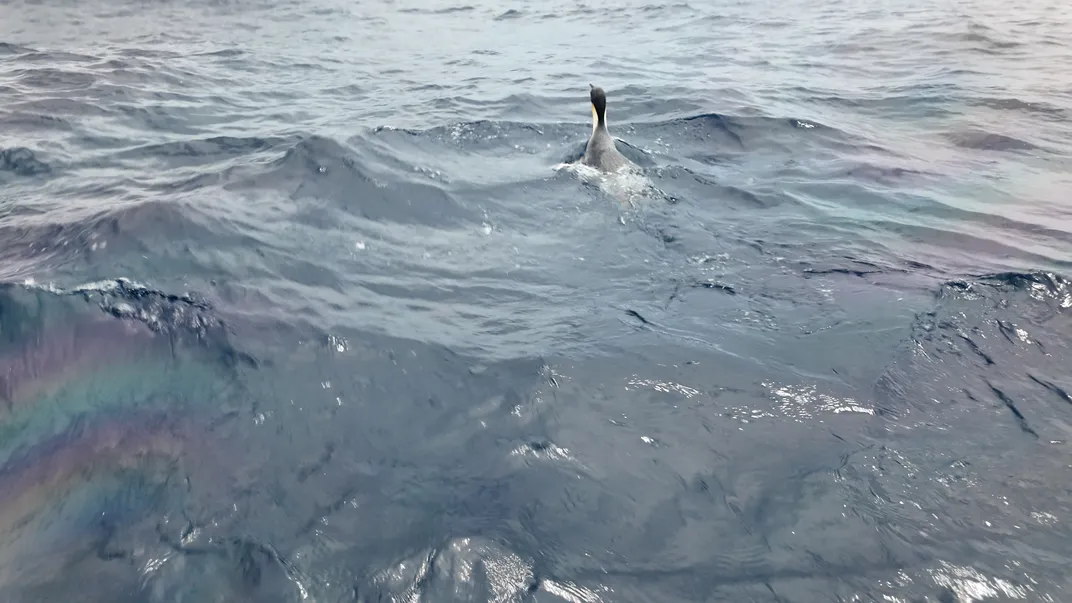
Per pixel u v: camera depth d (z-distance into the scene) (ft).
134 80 39.78
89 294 15.56
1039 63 44.62
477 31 61.36
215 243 18.60
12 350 13.89
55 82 38.50
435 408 13.14
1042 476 11.53
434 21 65.77
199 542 10.18
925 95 37.91
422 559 9.99
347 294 17.06
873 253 19.95
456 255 19.61
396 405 13.19
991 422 12.84
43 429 12.15
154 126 31.71
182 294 16.03
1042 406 13.28
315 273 17.85
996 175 26.66
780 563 9.99
